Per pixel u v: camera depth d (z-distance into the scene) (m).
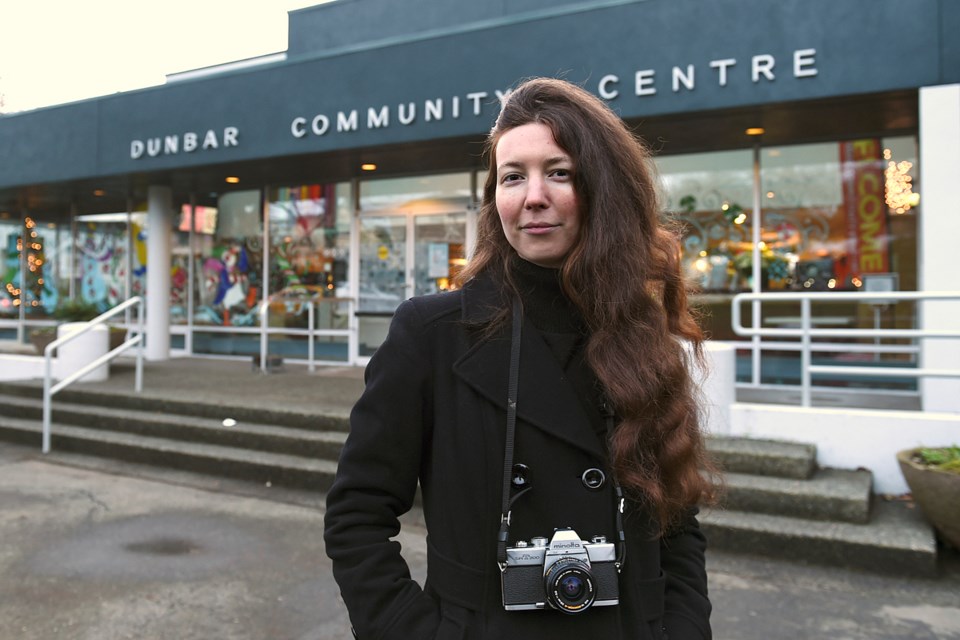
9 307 12.26
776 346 6.10
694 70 5.77
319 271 9.57
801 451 4.34
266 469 5.25
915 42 5.23
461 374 1.16
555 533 1.09
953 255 5.16
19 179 9.45
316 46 9.12
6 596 3.35
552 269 1.22
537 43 6.24
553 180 1.18
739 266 7.21
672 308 1.36
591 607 1.08
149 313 9.80
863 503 3.84
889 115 6.02
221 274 10.34
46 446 6.22
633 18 5.93
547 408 1.13
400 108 6.83
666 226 1.48
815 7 5.45
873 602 3.28
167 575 3.62
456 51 6.56
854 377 6.79
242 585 3.51
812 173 6.96
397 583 1.16
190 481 5.34
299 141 7.39
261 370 8.52
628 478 1.13
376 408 1.19
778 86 5.55
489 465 1.13
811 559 3.71
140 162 8.44
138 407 6.58
